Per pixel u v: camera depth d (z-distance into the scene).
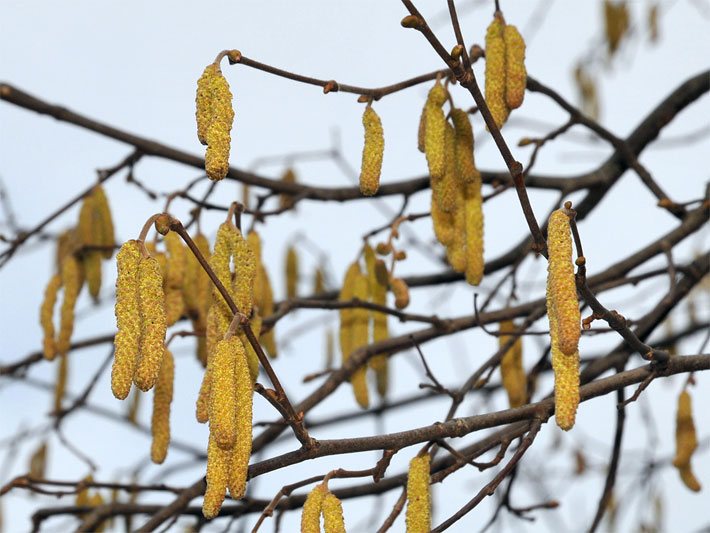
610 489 0.83
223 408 0.61
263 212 0.84
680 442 0.81
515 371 0.83
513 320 0.85
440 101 0.71
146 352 0.60
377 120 0.70
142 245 0.61
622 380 0.70
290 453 0.65
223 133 0.63
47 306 0.85
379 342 0.85
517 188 0.66
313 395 0.83
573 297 0.61
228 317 0.66
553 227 0.62
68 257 0.85
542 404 0.69
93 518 0.84
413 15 0.64
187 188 0.82
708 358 0.70
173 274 0.79
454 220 0.74
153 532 0.80
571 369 0.61
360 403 0.84
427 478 0.66
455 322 0.85
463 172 0.73
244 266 0.67
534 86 0.86
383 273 0.85
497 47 0.73
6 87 0.85
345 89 0.70
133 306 0.60
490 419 0.68
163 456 0.74
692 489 0.81
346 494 0.85
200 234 0.82
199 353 0.84
